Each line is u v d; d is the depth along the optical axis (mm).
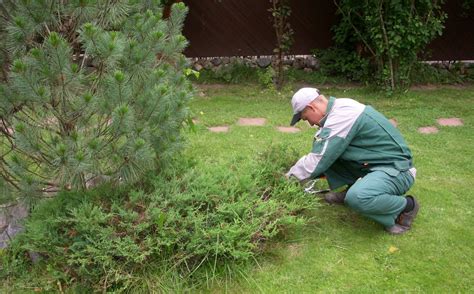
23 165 3076
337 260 3322
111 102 2945
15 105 3016
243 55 8297
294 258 3348
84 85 3072
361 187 3361
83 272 3037
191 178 3525
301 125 5746
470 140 5289
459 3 7945
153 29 3379
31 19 2777
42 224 3117
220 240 3160
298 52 8281
